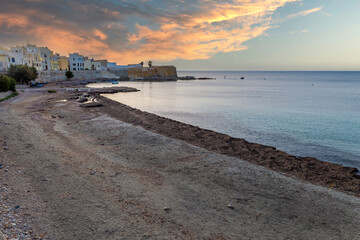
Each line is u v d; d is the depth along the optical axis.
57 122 19.86
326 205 7.45
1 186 7.62
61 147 12.83
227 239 5.64
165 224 6.14
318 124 27.67
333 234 6.01
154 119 23.52
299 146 18.64
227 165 10.81
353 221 6.60
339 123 28.36
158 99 52.72
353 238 5.86
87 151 12.40
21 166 9.72
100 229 5.76
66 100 36.94
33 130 16.34
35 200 6.99
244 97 61.66
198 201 7.53
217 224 6.28
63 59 116.50
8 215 5.95
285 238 5.79
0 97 33.81
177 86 103.50
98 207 6.82
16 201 6.80
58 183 8.33
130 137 15.62
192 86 105.81
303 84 140.12
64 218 6.15
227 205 7.33
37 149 12.20
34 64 84.44
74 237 5.39
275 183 9.02
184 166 10.62
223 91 81.44
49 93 47.66
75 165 10.25
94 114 24.78
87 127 18.42
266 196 7.99
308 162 11.76
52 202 6.95
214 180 9.19
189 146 13.76
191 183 8.88
